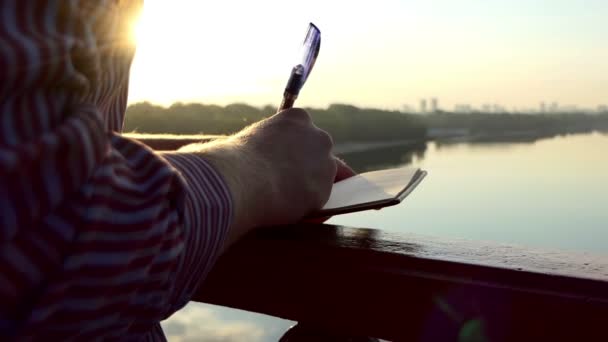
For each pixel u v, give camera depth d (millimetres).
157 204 312
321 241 513
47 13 253
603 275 404
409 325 458
